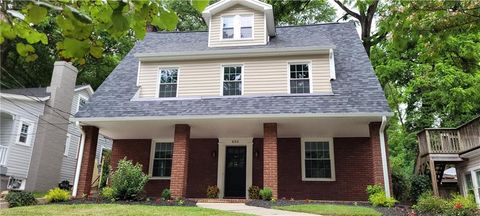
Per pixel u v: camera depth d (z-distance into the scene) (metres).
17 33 2.23
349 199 13.35
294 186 13.83
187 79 14.09
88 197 12.23
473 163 14.05
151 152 15.27
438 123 23.70
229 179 14.48
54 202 11.38
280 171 14.11
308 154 14.27
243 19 15.09
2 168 17.28
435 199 10.92
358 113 11.23
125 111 12.85
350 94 12.27
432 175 14.44
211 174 14.49
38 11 1.95
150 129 13.87
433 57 6.44
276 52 13.61
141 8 2.03
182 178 12.19
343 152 13.98
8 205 10.66
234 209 9.62
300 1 21.62
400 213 9.48
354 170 13.67
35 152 18.81
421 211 10.43
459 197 11.23
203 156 14.78
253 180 14.13
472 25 5.72
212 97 13.38
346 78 13.16
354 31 16.41
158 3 2.08
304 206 9.86
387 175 11.35
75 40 2.18
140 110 12.84
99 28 2.19
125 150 15.50
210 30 15.00
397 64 20.69
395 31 6.11
